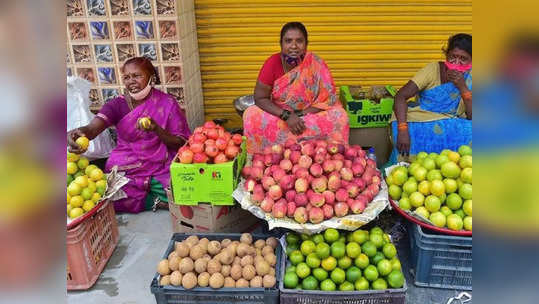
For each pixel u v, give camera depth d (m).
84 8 3.90
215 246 2.58
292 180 2.67
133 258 3.12
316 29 4.70
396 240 3.16
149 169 3.65
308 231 2.53
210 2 4.57
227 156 2.94
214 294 2.41
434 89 3.66
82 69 4.12
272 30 4.69
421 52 4.81
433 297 2.65
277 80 3.71
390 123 3.94
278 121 3.75
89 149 3.98
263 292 2.39
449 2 4.57
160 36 3.99
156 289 2.42
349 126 4.10
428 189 2.67
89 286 2.79
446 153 2.79
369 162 2.95
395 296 2.33
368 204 2.70
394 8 4.60
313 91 3.81
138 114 3.58
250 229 3.32
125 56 4.07
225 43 4.77
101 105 4.25
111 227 3.16
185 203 2.94
